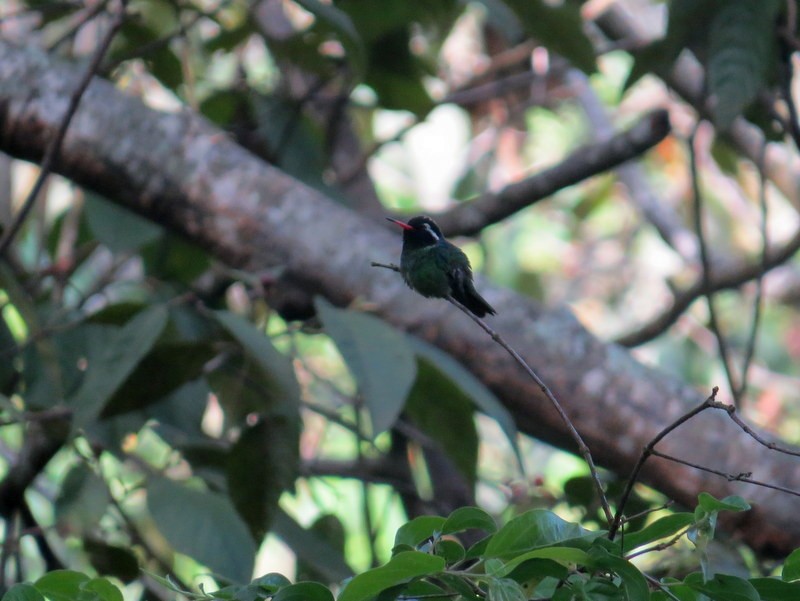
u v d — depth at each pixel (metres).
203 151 9.48
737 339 19.17
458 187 18.27
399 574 4.18
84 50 14.03
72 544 11.58
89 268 14.26
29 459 10.16
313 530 9.80
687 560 7.09
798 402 18.27
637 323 20.20
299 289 9.34
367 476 11.61
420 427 8.97
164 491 8.56
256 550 8.38
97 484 9.41
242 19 11.77
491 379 8.80
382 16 11.03
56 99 9.62
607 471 9.50
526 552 4.15
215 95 11.95
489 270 19.16
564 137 19.95
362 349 7.59
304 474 10.98
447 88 15.73
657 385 8.56
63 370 10.07
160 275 11.34
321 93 13.55
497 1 10.89
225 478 9.13
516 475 15.13
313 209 9.38
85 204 9.99
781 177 15.61
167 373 8.55
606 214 21.58
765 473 8.13
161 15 12.67
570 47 10.20
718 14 8.88
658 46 9.43
